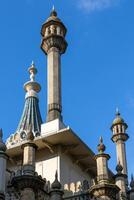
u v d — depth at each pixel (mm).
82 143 31016
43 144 30797
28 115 35500
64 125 31750
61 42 36344
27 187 23125
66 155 31500
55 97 33688
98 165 25406
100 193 24438
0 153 23391
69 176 31000
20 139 31719
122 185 27500
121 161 35875
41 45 36844
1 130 24281
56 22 36938
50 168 30469
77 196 25516
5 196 23109
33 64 39188
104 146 25875
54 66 35125
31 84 37750
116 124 37562
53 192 23172
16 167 31328
